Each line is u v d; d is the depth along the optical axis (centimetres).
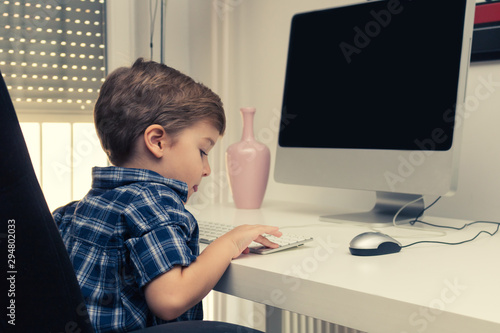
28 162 51
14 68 176
